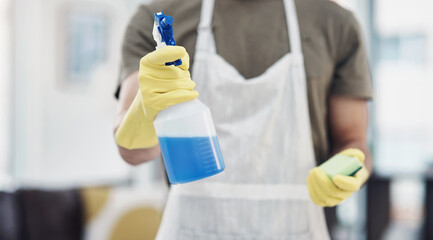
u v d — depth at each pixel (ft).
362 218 13.67
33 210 8.13
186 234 3.51
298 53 3.59
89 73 11.63
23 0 11.21
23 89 11.34
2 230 7.67
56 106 11.51
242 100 3.53
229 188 3.50
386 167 10.57
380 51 14.05
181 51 2.43
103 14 11.74
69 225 8.43
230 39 3.66
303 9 3.74
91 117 11.69
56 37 11.46
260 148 3.51
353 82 3.76
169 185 3.84
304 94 3.57
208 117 2.70
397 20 13.82
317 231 3.60
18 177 11.34
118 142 3.10
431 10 13.46
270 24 3.70
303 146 3.56
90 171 11.74
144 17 3.72
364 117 3.85
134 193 9.14
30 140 11.39
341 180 2.93
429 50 13.53
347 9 3.87
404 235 9.72
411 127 13.85
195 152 2.64
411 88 13.87
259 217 3.51
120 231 8.84
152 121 2.75
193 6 3.73
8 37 11.39
